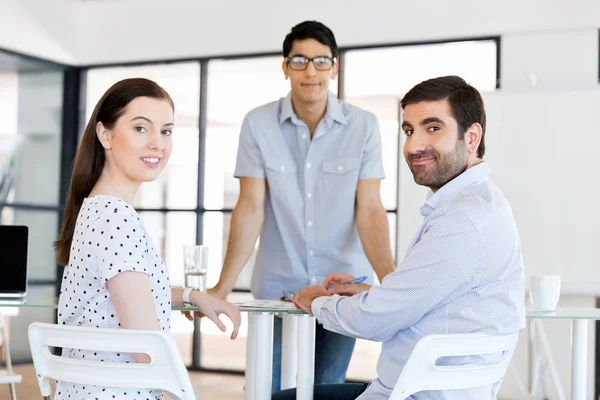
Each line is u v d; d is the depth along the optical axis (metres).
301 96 2.76
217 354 5.92
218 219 6.00
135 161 1.75
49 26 5.97
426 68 5.33
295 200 2.88
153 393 1.68
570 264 4.76
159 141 1.76
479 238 1.76
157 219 6.19
